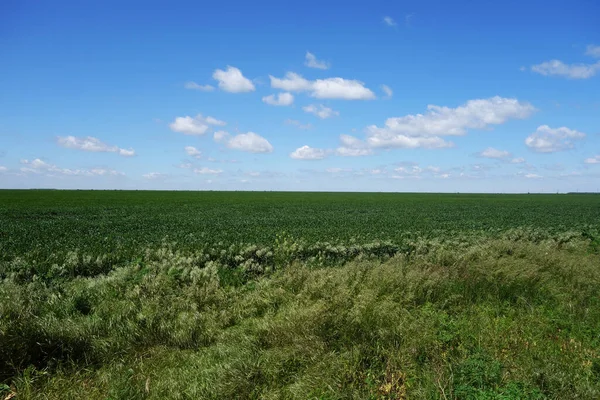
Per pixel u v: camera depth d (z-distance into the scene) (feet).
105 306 26.55
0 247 45.27
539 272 37.42
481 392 19.31
